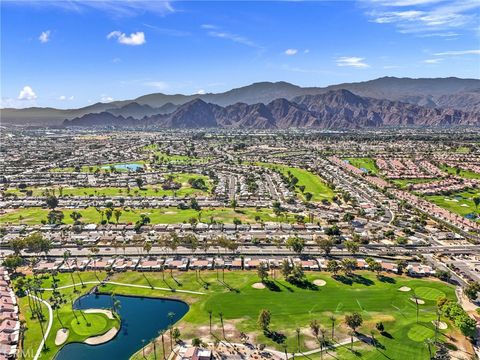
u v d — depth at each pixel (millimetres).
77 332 167750
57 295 199375
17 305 189625
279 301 189750
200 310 183250
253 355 150875
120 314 183000
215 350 154000
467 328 154875
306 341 159000
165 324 174625
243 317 176750
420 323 169750
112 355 154375
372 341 158125
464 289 189500
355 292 197625
